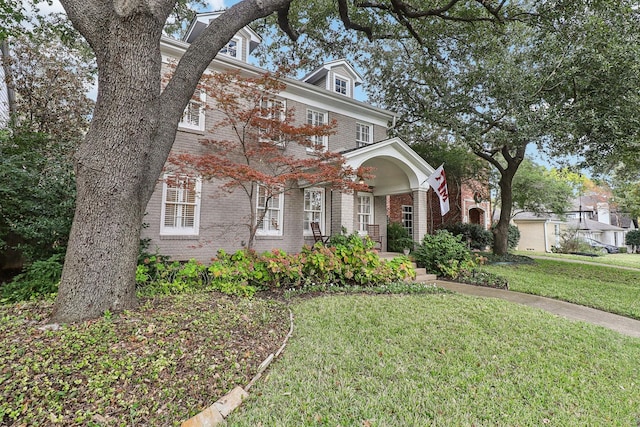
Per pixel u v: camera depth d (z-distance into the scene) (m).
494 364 3.61
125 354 3.03
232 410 2.67
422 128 15.98
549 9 8.64
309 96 11.40
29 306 4.27
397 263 8.50
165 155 4.45
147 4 3.99
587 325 5.13
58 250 6.11
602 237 34.25
